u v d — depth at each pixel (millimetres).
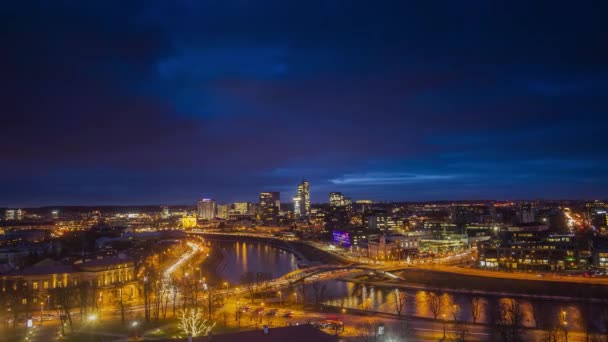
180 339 133375
